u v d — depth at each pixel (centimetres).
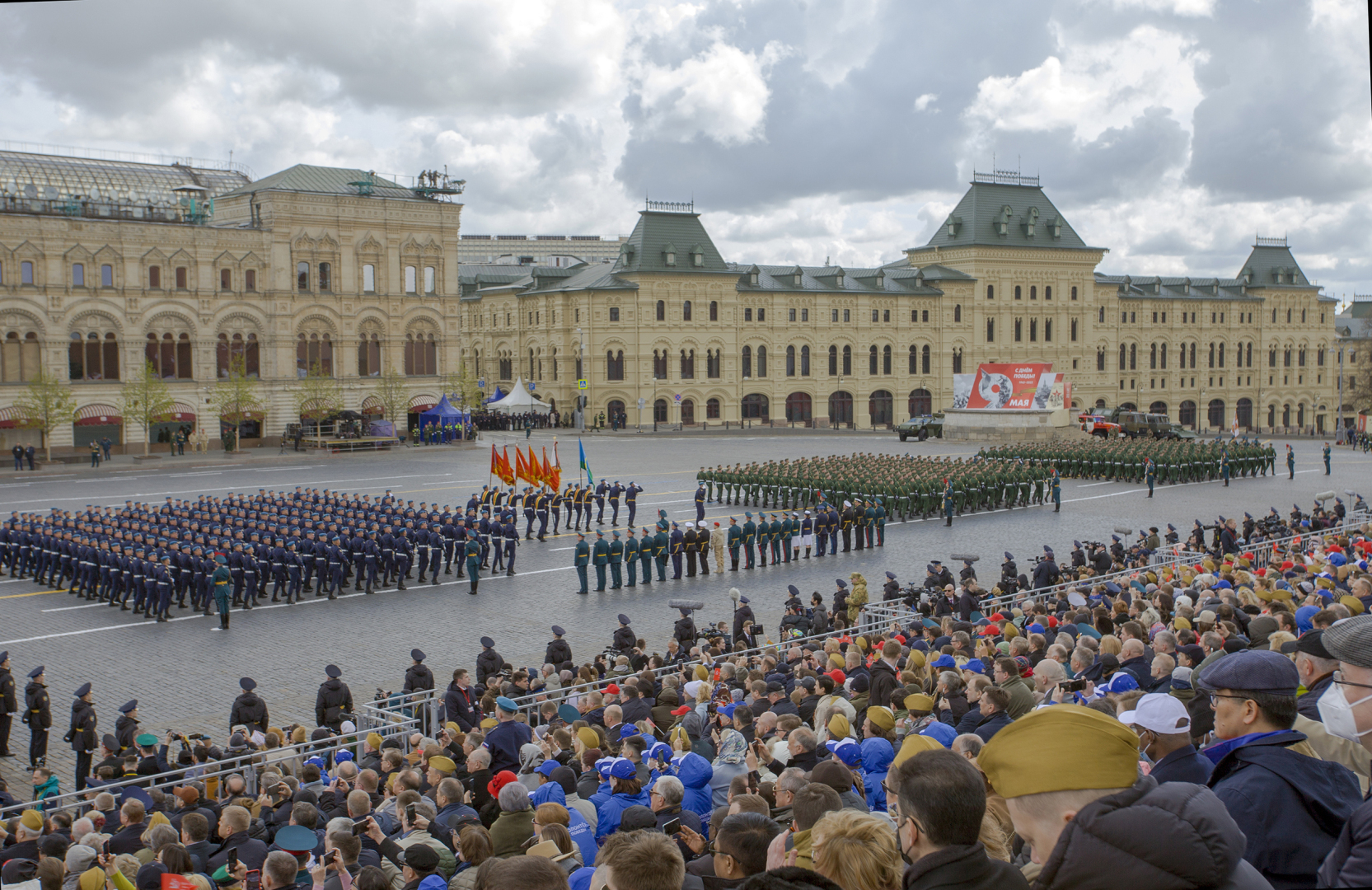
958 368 14662
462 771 1694
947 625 2511
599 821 1250
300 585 4106
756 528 4703
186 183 11362
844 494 6009
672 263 13100
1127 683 1269
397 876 1159
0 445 8750
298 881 1165
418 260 10650
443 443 10306
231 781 1606
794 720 1474
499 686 2216
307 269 10006
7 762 2505
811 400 13988
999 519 6003
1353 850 508
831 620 3145
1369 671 606
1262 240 17000
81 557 4084
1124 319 15775
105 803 1633
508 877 600
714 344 13425
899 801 546
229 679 3023
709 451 9700
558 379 13462
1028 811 498
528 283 14762
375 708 2355
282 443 9562
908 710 1566
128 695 2884
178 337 9419
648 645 3388
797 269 13962
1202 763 799
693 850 1080
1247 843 614
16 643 3425
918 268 14975
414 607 3934
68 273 8794
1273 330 16850
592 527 5688
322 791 1580
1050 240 14938
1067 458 8006
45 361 8744
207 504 5178
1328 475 8100
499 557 4569
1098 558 3856
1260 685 677
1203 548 4106
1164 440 9044
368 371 10475
